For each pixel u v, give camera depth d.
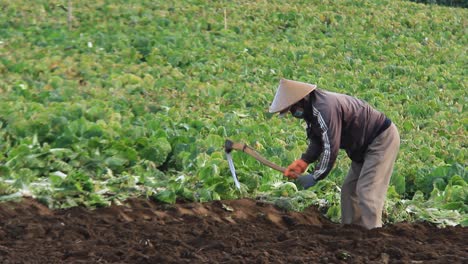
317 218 31.84
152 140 37.81
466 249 27.31
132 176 33.88
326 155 26.98
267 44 76.81
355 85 63.97
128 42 71.25
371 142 28.52
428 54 81.00
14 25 76.38
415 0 121.44
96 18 81.75
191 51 70.25
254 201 32.59
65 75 58.88
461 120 54.09
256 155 28.80
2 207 30.16
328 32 87.06
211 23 82.38
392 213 31.95
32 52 65.00
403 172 37.53
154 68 62.59
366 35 86.31
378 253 26.22
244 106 54.47
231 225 29.67
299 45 79.69
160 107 50.44
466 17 102.56
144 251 25.72
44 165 34.50
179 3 90.31
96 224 29.17
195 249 26.22
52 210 30.70
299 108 27.39
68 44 69.44
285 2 96.50
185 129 44.25
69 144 37.19
